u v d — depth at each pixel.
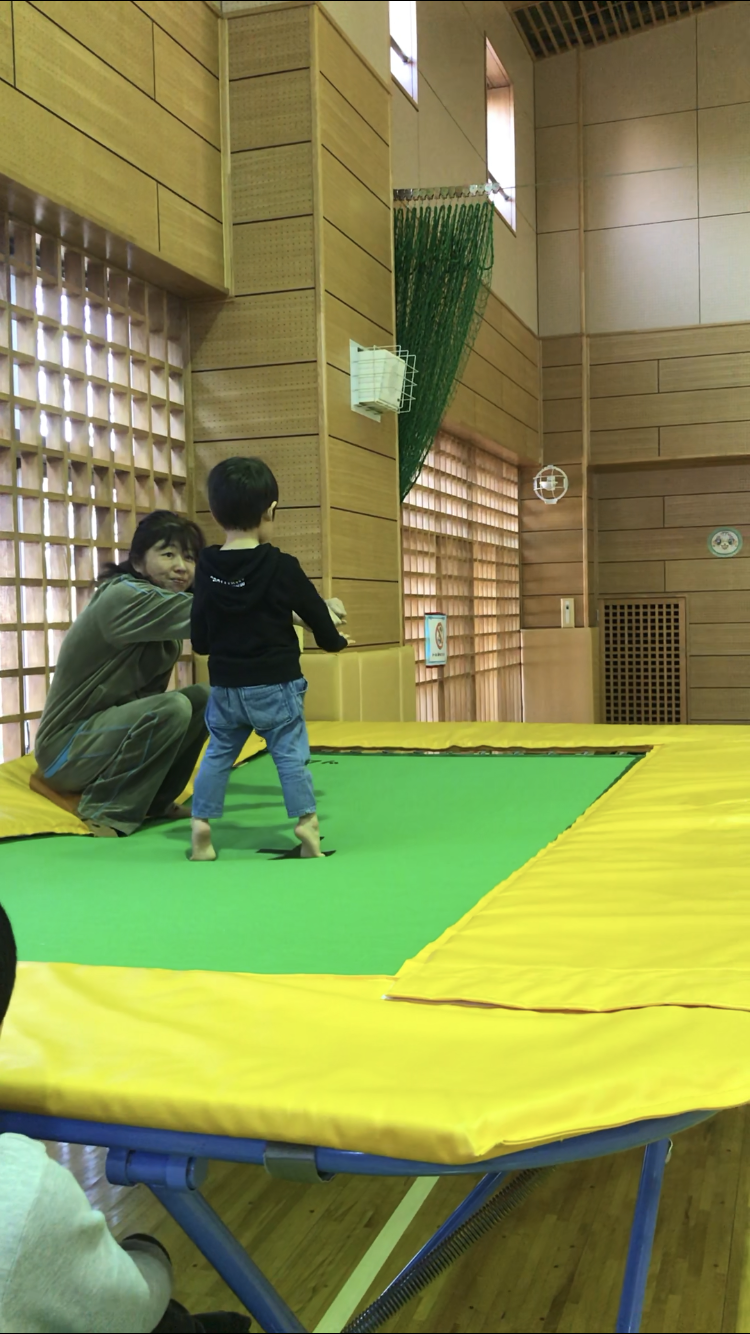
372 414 6.04
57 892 2.32
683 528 11.18
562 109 10.56
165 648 3.29
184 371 5.55
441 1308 1.32
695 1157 1.73
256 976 1.59
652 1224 1.15
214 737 2.65
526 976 1.53
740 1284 1.35
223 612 2.57
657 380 10.45
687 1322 1.27
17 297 4.19
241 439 5.51
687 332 10.33
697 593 11.17
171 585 3.23
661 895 2.00
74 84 4.25
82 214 4.26
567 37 10.27
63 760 3.20
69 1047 1.33
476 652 9.66
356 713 5.56
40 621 4.20
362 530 5.88
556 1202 1.60
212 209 5.35
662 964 1.58
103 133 4.43
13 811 3.08
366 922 1.99
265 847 2.83
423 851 2.64
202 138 5.27
